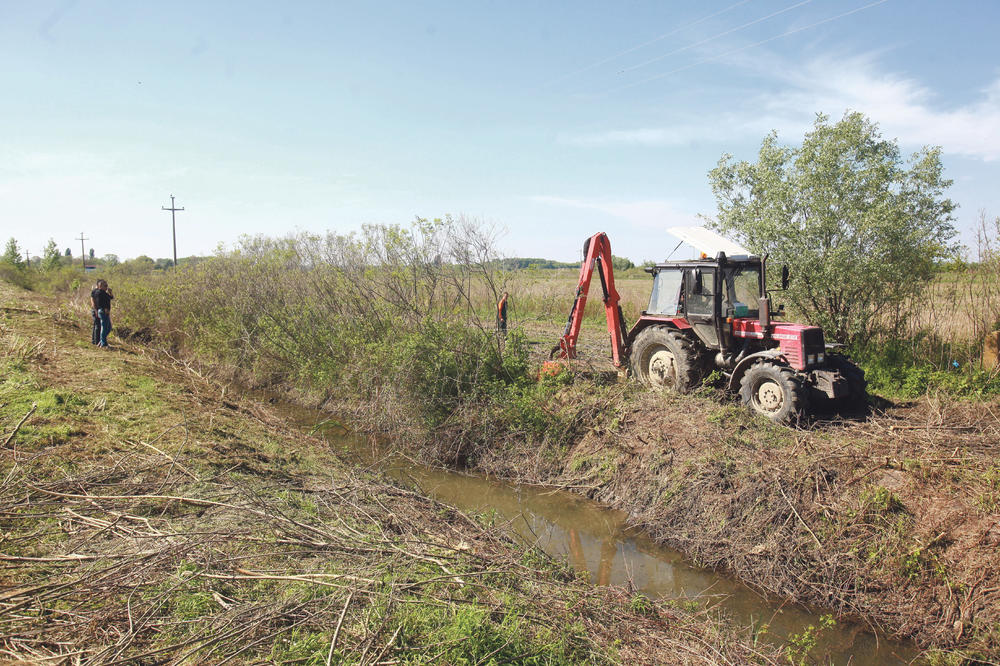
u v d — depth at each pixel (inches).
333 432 388.5
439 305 427.2
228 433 300.0
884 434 270.1
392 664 125.5
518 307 746.8
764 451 257.4
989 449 245.8
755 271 342.0
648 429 298.4
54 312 671.1
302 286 538.0
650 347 356.2
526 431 333.7
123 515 181.5
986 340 360.5
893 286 398.0
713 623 177.2
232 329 540.4
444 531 210.2
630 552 240.8
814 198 393.7
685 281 342.0
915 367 370.0
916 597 190.1
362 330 441.4
